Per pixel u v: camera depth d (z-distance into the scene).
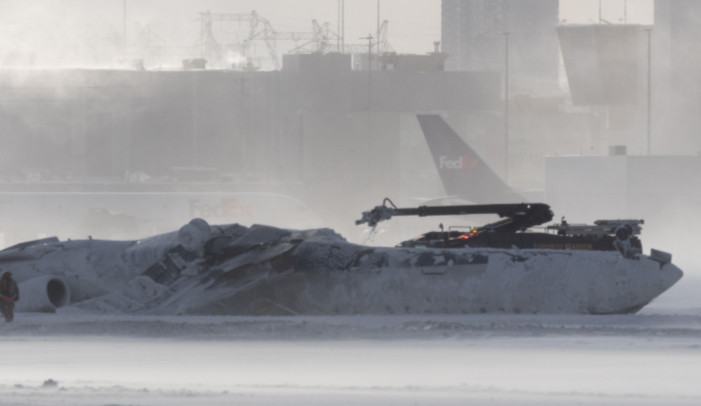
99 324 61.41
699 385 32.75
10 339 55.28
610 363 40.12
